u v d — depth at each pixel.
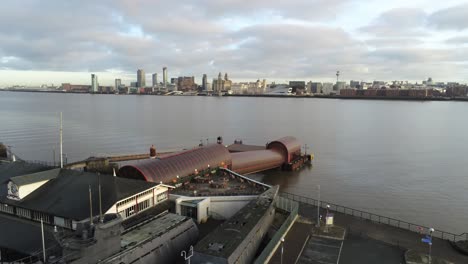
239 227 52.12
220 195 71.69
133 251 44.44
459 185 109.88
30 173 66.56
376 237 59.41
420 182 113.19
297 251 53.69
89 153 153.88
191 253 43.84
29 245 47.12
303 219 66.25
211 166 89.50
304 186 109.94
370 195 100.12
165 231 51.56
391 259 52.00
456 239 71.81
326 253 53.16
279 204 70.69
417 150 168.25
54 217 55.06
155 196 65.69
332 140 196.75
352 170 129.38
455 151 165.75
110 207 54.84
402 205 91.88
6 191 61.88
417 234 60.88
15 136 194.38
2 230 51.06
